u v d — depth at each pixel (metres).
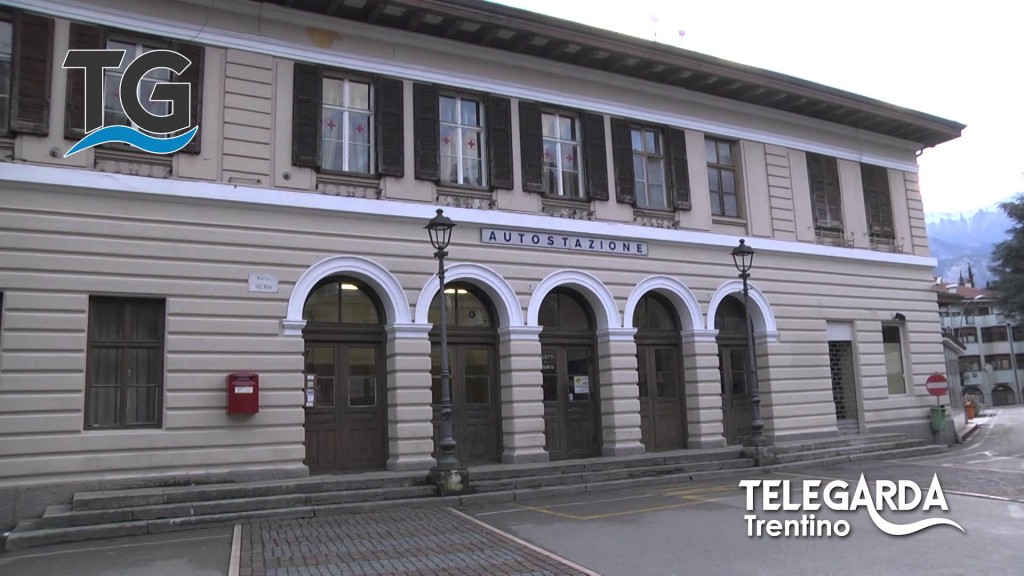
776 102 18.52
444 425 12.12
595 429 15.59
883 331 20.23
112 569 7.86
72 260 11.17
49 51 11.49
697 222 17.16
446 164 14.64
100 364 11.39
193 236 12.05
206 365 11.84
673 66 16.39
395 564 7.77
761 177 18.41
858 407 18.97
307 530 9.70
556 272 15.12
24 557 8.61
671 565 7.64
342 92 13.91
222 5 12.78
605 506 11.25
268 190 12.64
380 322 13.80
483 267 14.34
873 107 19.56
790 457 15.71
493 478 12.79
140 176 11.75
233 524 10.25
